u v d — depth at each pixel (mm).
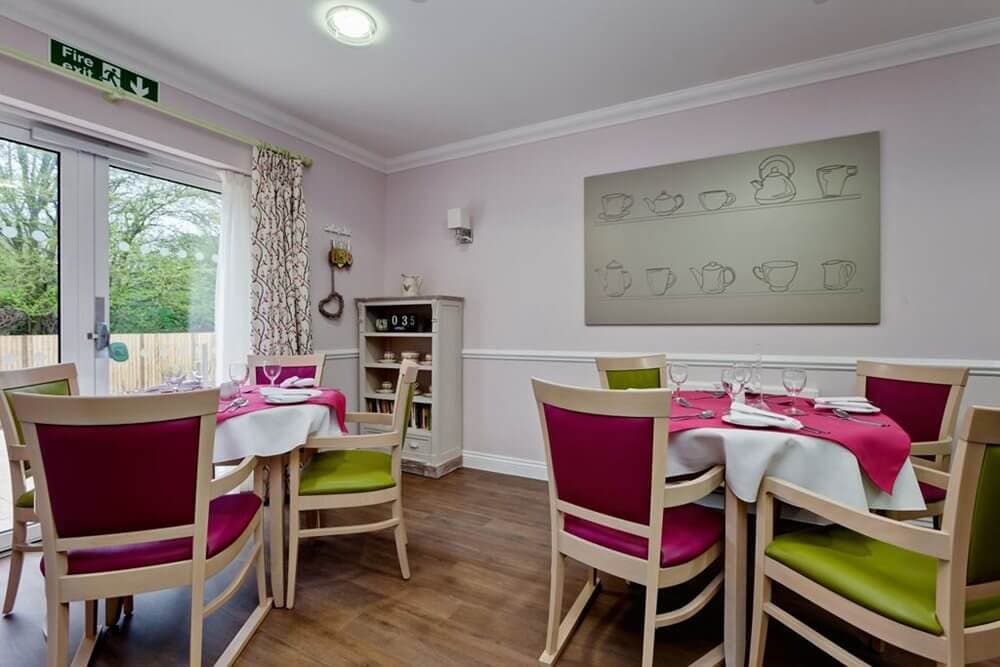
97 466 1168
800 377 1889
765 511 1365
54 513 1185
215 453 1683
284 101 2953
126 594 1251
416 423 3551
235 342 2914
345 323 3668
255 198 2926
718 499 1821
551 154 3318
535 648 1572
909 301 2396
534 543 2334
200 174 2867
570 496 1428
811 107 2582
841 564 1208
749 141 2730
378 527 1944
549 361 3320
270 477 1825
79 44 2186
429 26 2209
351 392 3701
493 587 1942
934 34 2270
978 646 979
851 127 2496
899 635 1036
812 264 2582
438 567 2102
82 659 1479
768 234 2680
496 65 2555
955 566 958
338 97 2904
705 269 2836
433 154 3750
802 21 2182
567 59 2498
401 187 3979
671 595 1901
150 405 1179
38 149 2279
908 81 2383
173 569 1284
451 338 3529
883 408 2105
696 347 2873
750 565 1814
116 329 2549
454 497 2965
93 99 2273
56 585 1207
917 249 2379
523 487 3160
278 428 1770
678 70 2611
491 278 3559
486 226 3580
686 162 2879
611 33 2271
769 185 2676
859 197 2480
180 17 2129
